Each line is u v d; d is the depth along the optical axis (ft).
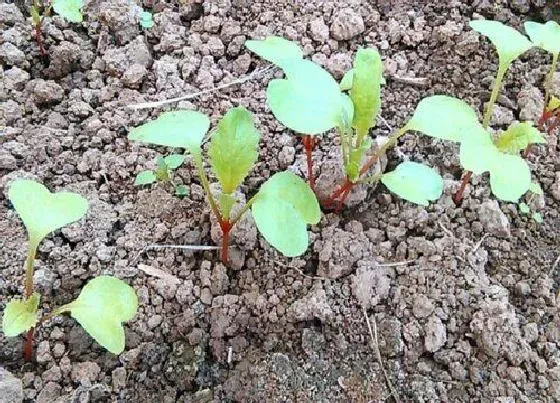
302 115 0.47
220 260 0.53
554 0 0.68
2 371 0.45
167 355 0.49
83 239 0.53
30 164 0.57
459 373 0.49
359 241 0.53
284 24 0.66
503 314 0.50
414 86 0.64
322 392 0.48
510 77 0.64
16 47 0.63
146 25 0.65
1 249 0.52
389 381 0.49
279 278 0.53
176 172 0.57
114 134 0.59
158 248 0.53
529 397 0.49
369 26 0.66
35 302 0.44
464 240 0.55
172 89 0.62
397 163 0.59
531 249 0.56
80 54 0.64
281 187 0.47
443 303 0.52
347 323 0.51
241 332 0.51
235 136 0.47
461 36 0.65
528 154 0.60
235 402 0.48
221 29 0.66
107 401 0.47
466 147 0.48
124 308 0.44
